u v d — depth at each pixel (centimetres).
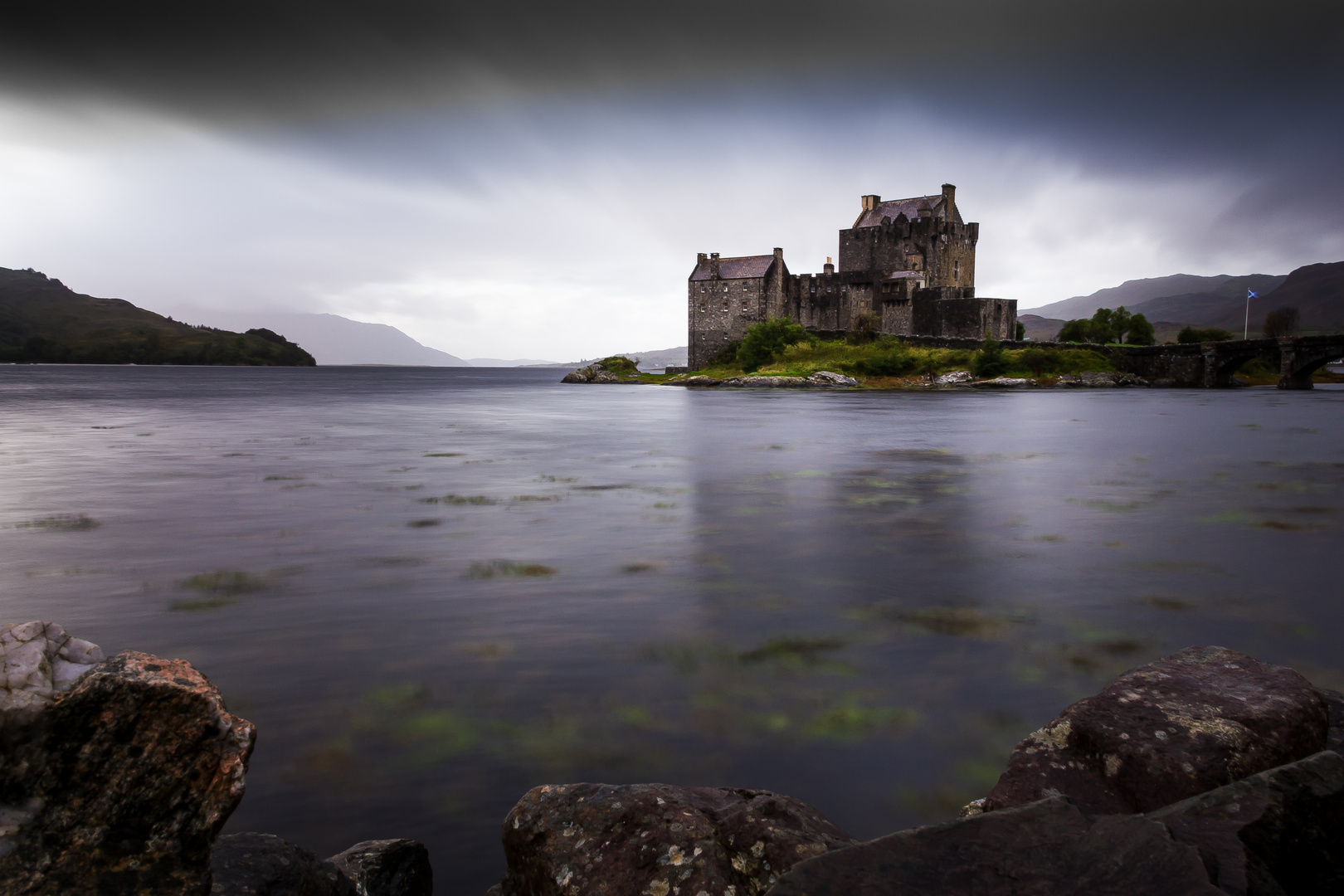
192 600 1124
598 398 7962
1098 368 9450
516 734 709
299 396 8456
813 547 1475
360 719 736
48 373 18850
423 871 475
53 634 302
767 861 371
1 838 260
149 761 282
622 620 1043
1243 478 2408
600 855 392
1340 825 346
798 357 9894
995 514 1809
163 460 2814
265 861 366
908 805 600
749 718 745
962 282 10962
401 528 1631
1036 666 880
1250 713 446
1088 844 307
